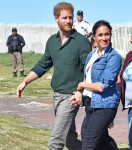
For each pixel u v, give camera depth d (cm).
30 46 5334
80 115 1767
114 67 843
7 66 3831
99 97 848
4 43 5294
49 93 2441
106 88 840
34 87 2627
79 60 905
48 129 1415
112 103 849
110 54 849
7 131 1284
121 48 4972
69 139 953
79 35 911
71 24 905
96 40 860
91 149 848
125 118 1703
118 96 862
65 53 904
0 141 1172
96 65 852
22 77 3166
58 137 890
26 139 1232
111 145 888
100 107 847
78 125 1557
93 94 852
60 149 895
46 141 1236
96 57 864
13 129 1323
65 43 906
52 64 952
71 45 904
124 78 896
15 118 1606
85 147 852
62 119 892
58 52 912
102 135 852
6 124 1382
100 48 859
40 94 2398
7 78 3125
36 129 1392
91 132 848
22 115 1756
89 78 865
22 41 3228
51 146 892
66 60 901
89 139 849
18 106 2014
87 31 2203
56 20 915
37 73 948
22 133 1293
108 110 848
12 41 3206
